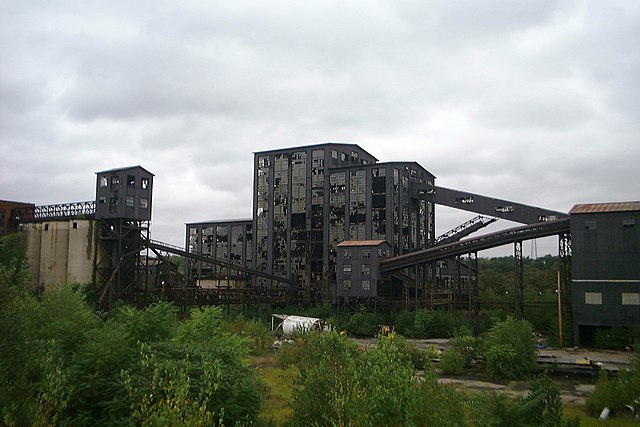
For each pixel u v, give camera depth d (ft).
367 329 240.53
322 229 323.78
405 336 233.96
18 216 281.95
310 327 204.95
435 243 329.31
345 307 270.67
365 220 309.01
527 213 277.64
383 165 309.83
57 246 252.01
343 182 321.11
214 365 55.11
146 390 48.83
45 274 251.39
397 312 258.16
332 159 331.77
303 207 331.98
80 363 57.26
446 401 51.39
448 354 138.31
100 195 241.55
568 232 212.02
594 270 192.13
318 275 321.93
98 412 54.24
